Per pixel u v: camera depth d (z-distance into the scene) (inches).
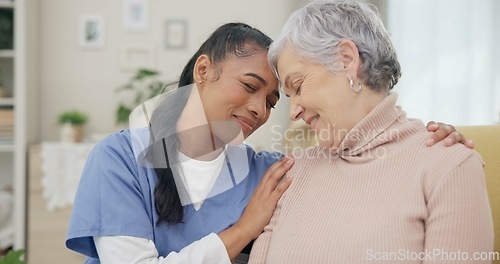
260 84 53.7
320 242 46.4
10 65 167.0
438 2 163.5
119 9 170.4
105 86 170.2
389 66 49.2
